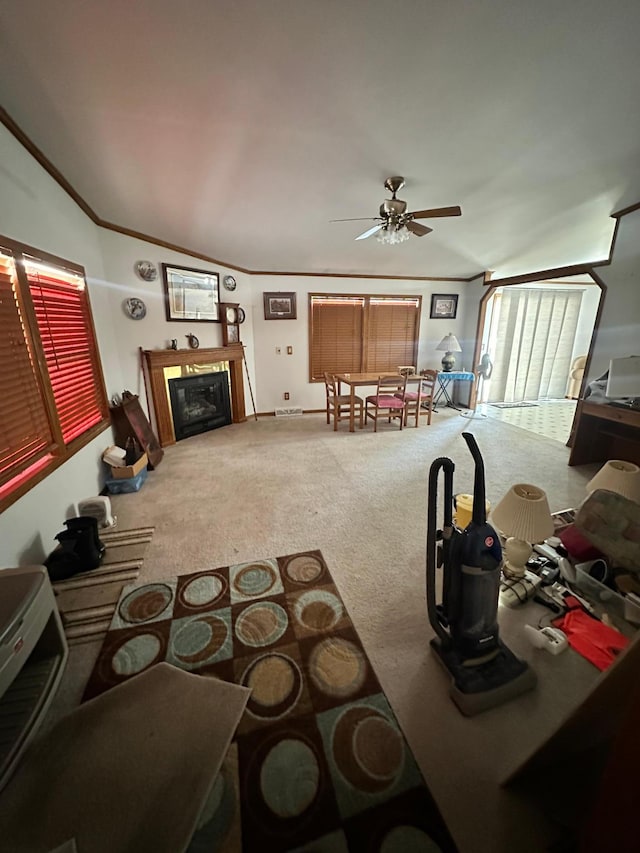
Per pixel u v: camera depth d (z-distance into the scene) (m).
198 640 1.62
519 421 5.48
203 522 2.60
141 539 2.39
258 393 5.95
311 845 0.98
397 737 1.23
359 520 2.63
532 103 1.90
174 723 1.27
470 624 1.38
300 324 5.85
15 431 1.91
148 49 1.50
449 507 1.39
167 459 3.91
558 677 1.45
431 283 6.18
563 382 6.97
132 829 1.01
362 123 2.04
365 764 1.16
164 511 2.77
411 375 5.64
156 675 1.45
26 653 1.22
